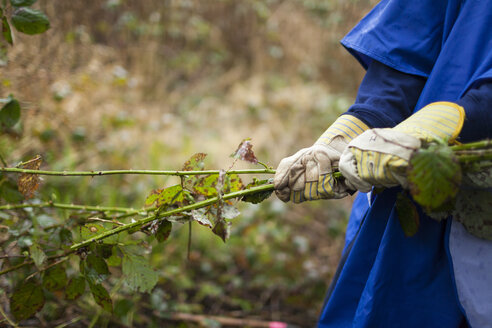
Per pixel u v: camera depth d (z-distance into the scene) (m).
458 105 0.89
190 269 2.15
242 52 4.71
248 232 2.37
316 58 4.78
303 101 4.02
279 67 4.65
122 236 1.15
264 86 4.27
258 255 2.27
